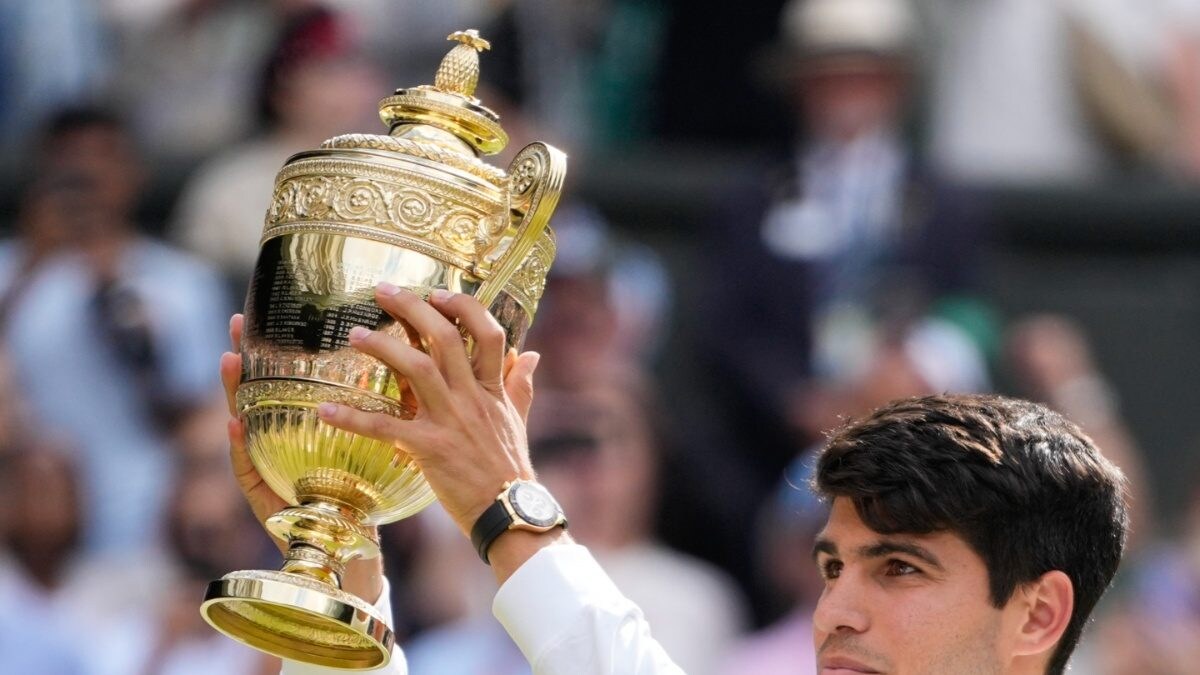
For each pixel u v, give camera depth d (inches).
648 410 1042.1
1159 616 954.1
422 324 405.7
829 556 423.2
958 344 1072.2
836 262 1088.2
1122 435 1168.2
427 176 417.4
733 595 996.6
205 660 893.2
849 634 415.2
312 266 415.2
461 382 408.2
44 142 1075.3
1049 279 1189.7
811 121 1119.6
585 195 1191.6
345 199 416.5
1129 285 1188.5
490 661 886.4
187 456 921.5
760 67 1243.2
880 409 429.7
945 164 1172.5
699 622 925.2
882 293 1058.7
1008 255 1190.3
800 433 1066.1
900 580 415.2
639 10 1263.5
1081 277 1190.3
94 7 1267.2
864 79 1105.4
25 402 1034.1
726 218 1115.3
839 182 1103.6
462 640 894.4
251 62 1222.9
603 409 940.6
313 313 413.4
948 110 1218.6
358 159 418.3
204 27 1237.1
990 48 1224.2
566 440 912.9
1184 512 1090.7
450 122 434.0
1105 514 426.0
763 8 1245.7
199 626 896.9
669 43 1259.8
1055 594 418.9
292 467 422.3
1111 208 1198.9
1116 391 1175.6
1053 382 1104.2
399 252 414.3
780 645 896.9
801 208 1102.4
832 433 438.6
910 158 1111.0
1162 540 1107.9
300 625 438.0
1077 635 426.3
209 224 1122.7
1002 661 416.8
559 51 1222.9
